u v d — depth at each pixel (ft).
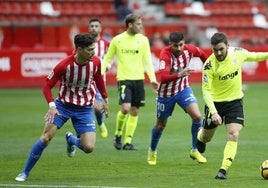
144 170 93.45
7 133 135.13
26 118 158.40
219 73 86.12
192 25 265.34
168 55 99.09
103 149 114.93
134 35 118.52
